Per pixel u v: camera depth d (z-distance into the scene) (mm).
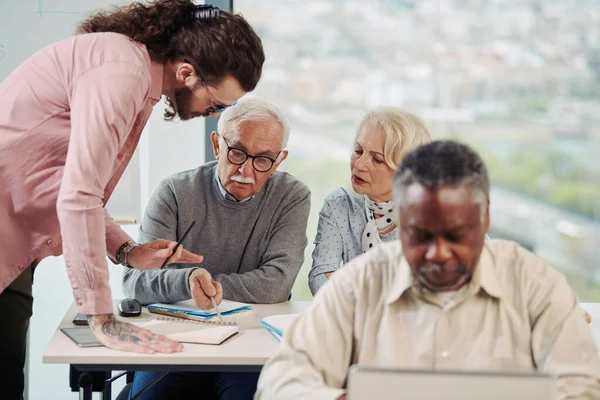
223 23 1866
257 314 2184
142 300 2221
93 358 1711
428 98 3854
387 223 2438
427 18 3826
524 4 3822
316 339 1398
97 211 1737
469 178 1216
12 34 3066
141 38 1866
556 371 1298
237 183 2346
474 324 1357
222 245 2461
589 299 4012
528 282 1374
